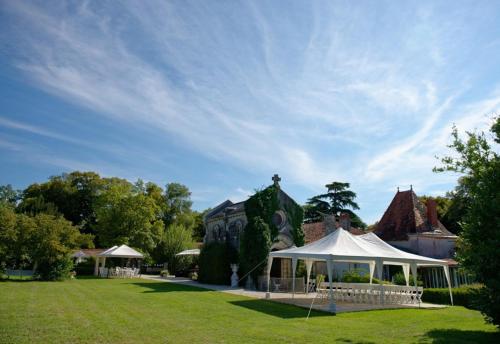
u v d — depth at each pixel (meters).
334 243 19.27
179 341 9.67
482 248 10.77
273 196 31.52
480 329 12.64
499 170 11.52
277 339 10.26
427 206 34.72
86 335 9.99
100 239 49.28
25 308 14.33
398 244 34.00
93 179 62.09
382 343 10.20
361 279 26.86
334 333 11.43
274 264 31.58
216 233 38.38
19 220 30.00
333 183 50.44
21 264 31.05
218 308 16.42
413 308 18.69
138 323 12.05
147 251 50.41
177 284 30.95
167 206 68.12
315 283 28.34
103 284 28.55
